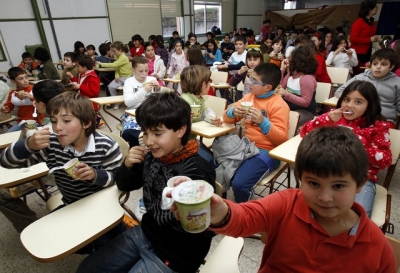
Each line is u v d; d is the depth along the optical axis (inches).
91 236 42.1
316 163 26.3
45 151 54.5
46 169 57.6
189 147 42.9
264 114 80.5
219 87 156.3
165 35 380.5
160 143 41.0
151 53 209.8
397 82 93.0
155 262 41.8
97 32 312.0
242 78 151.6
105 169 54.9
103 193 52.1
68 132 49.9
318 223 30.0
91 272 44.3
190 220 24.9
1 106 134.6
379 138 61.0
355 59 180.7
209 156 79.0
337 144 26.8
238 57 198.2
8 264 69.2
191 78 84.8
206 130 78.5
